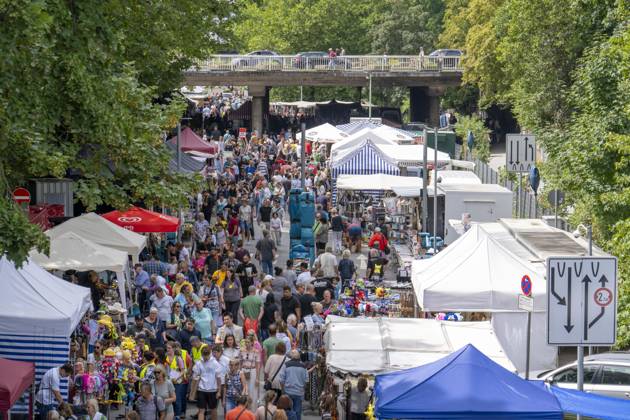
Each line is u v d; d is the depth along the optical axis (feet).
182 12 141.18
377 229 153.38
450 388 61.00
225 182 208.33
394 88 442.91
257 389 88.12
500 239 111.45
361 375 78.02
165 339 94.12
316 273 122.62
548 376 84.38
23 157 83.30
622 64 117.60
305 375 85.40
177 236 154.61
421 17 431.43
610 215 116.16
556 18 200.34
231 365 84.99
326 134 252.62
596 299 54.39
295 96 455.22
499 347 81.46
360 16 453.58
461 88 378.12
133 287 118.83
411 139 237.66
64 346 81.76
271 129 382.22
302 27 438.81
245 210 179.22
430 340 82.69
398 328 85.56
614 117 121.80
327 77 364.79
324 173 223.10
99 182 98.73
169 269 122.42
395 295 117.08
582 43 197.57
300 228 157.99
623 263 95.71
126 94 89.51
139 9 121.80
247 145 299.17
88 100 80.94
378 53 432.66
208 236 150.61
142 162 100.37
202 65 358.84
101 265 100.99
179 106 114.52
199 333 95.14
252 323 105.09
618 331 92.79
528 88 209.36
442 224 161.58
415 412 59.98
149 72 138.82
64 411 77.20
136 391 86.12
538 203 176.76
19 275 83.41
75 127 84.17
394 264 152.97
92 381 83.15
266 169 250.16
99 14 82.12
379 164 192.54
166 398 81.71
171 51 144.87
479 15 309.22
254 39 440.86
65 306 82.89
